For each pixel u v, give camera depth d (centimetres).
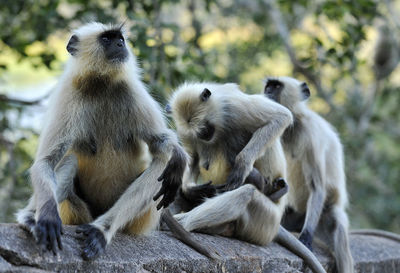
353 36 1627
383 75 2380
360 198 2067
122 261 754
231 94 1140
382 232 1463
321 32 1908
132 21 1486
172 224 923
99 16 1535
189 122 1105
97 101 837
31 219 711
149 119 846
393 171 2131
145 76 1512
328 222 1347
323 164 1323
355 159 2092
